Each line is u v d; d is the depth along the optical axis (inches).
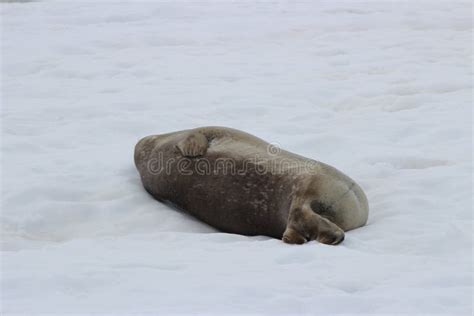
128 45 2652.6
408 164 1493.6
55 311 846.5
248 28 2851.9
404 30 2763.3
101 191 1365.7
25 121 1829.5
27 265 1005.8
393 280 946.7
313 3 3319.4
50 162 1510.8
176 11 3198.8
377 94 2009.1
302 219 1125.1
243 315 839.1
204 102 1984.5
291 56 2469.2
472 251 1069.1
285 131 1729.8
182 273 970.7
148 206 1315.2
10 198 1315.2
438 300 877.2
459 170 1423.5
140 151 1386.6
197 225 1264.8
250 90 2085.4
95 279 944.9
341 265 996.6
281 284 927.7
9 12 3235.7
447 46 2497.5
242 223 1224.2
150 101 1993.1
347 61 2369.6
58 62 2432.3
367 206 1203.9
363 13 3093.0
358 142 1609.3
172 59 2463.1
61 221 1266.0
